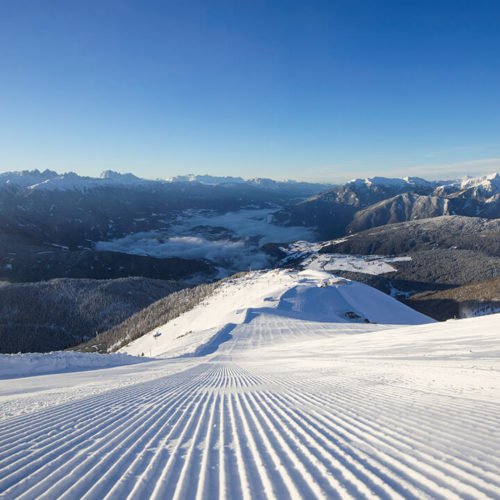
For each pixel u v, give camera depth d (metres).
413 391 6.57
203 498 2.51
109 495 2.65
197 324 96.06
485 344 14.41
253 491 2.57
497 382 6.74
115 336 128.50
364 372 10.50
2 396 9.62
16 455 3.76
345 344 27.84
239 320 67.12
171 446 3.89
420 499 2.28
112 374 16.28
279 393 7.58
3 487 2.90
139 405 6.80
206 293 135.88
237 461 3.27
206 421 5.11
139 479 2.95
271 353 29.83
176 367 20.19
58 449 3.94
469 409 4.73
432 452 3.16
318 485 2.61
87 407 6.75
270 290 101.94
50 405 7.18
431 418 4.36
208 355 36.75
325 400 6.28
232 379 11.72
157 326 115.69
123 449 3.84
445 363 10.52
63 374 17.50
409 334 26.78
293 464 3.09
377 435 3.79
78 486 2.86
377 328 53.88
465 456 3.01
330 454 3.29
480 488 2.39
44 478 3.06
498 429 3.73
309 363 16.47
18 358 19.81
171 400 7.35
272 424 4.67
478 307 107.69
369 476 2.71
